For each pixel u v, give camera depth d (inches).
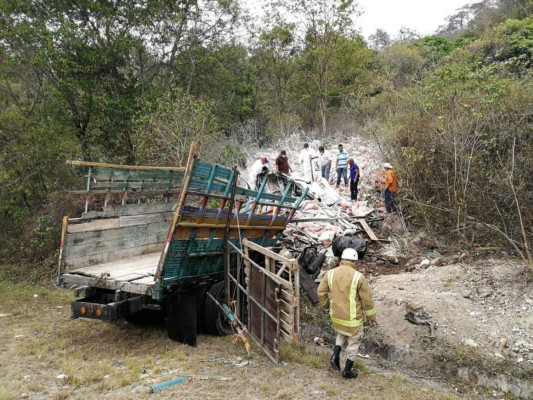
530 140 395.2
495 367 265.0
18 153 567.5
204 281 280.5
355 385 223.6
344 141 884.6
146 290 243.0
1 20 572.7
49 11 609.3
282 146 845.2
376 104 830.5
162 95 674.8
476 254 404.2
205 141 609.6
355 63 990.4
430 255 424.8
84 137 634.8
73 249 273.1
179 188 359.9
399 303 338.0
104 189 294.8
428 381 261.7
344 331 228.1
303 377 227.1
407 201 470.3
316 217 486.3
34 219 585.9
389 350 298.2
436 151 457.1
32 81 652.1
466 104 427.2
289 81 1051.3
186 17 782.5
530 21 829.2
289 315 223.6
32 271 537.6
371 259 439.2
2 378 214.8
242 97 1029.8
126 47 635.5
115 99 638.5
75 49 611.5
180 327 267.0
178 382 210.8
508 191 382.6
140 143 607.2
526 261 341.7
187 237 254.7
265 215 318.7
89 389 203.8
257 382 217.3
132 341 272.8
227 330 290.5
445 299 332.5
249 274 273.0
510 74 481.4
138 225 323.3
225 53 882.8
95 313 246.2
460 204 413.1
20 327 313.9
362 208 519.8
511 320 299.3
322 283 237.5
